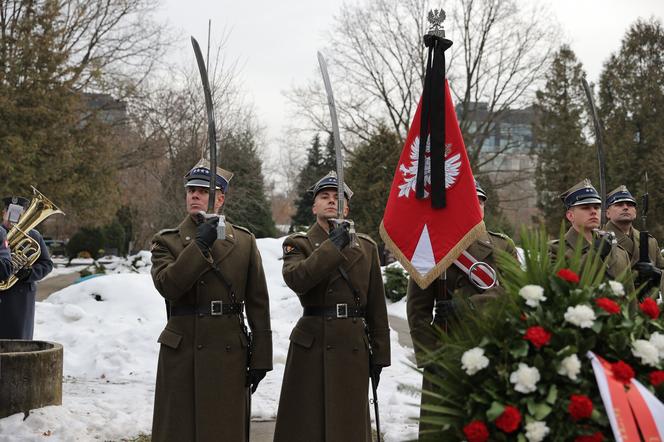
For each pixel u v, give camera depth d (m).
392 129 31.44
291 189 55.03
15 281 7.40
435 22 4.85
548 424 2.96
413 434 6.12
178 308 4.79
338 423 4.98
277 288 15.42
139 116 30.08
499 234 5.13
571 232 5.79
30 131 24.83
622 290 3.31
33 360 6.07
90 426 6.10
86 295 12.50
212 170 4.59
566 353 3.02
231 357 4.74
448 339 3.38
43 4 25.92
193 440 4.65
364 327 5.17
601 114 31.02
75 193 27.42
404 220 4.83
